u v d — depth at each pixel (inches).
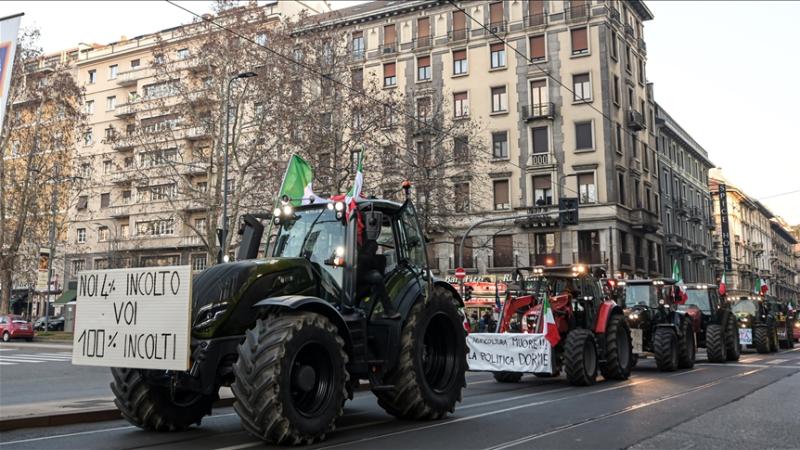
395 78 1822.1
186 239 1968.5
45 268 1615.4
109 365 266.8
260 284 277.7
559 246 1614.2
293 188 340.2
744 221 3169.3
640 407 362.6
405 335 314.3
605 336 532.7
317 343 261.3
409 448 246.4
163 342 256.5
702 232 2487.7
